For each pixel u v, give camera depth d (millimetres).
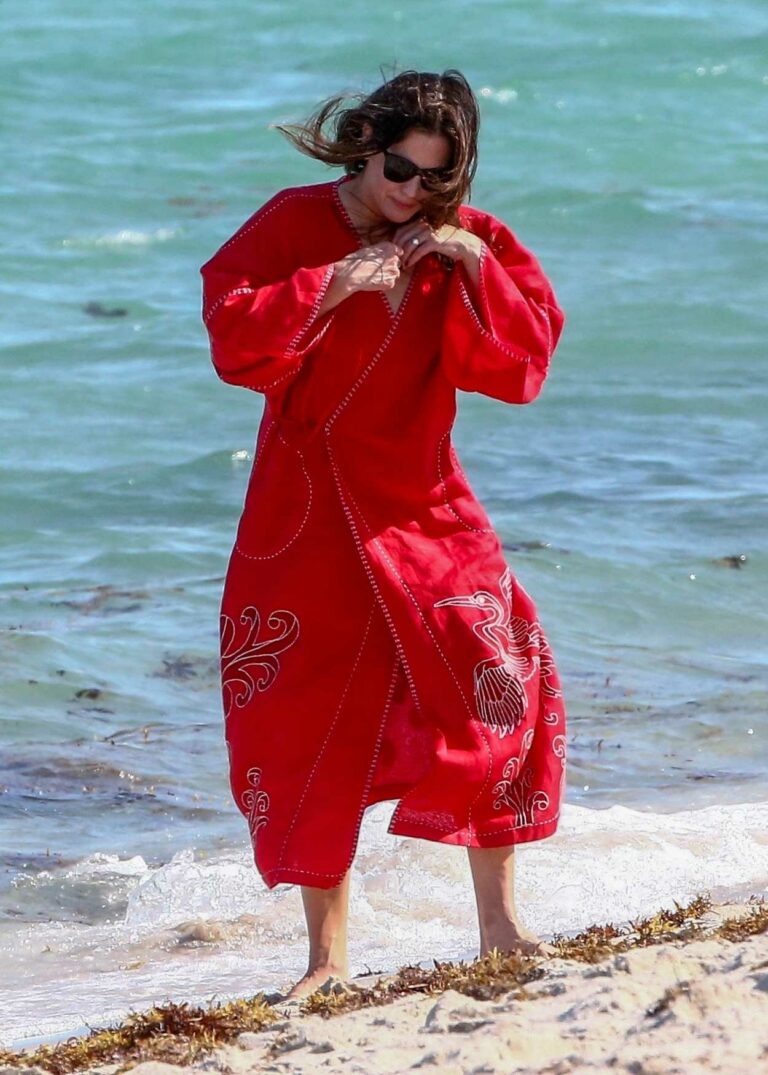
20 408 48531
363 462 14734
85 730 28312
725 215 68938
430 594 14734
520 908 20422
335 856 14641
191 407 48906
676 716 28719
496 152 77688
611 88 87312
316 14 99812
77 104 84750
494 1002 13305
